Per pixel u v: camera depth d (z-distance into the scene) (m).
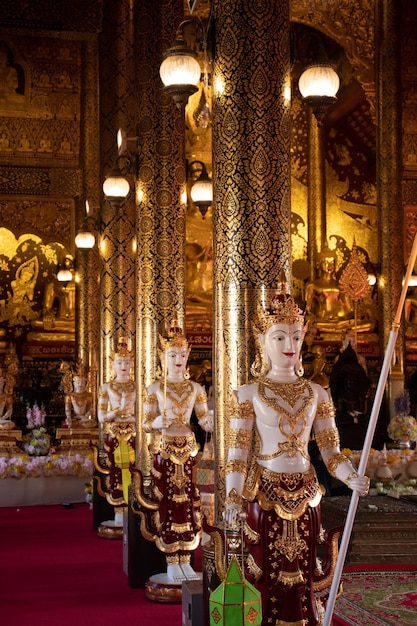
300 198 24.27
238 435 4.96
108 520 11.88
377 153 18.69
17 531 11.98
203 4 19.19
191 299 22.95
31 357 21.58
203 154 23.27
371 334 23.28
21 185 19.98
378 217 18.53
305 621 4.86
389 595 7.65
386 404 17.59
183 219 9.59
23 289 21.88
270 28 5.76
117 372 11.52
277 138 5.71
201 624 5.95
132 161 9.79
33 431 16.39
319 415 5.08
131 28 13.16
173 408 8.16
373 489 10.44
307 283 23.44
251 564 4.87
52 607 7.59
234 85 5.73
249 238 5.63
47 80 20.08
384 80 18.52
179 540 8.07
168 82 6.80
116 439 11.48
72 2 14.61
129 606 7.66
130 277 12.33
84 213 19.30
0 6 14.38
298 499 4.88
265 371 5.14
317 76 6.45
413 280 18.52
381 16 18.67
